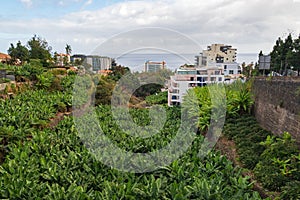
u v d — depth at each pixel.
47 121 9.86
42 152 7.05
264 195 5.10
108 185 5.19
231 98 10.55
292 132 6.93
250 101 10.20
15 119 8.65
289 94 7.26
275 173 5.53
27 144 7.21
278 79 8.18
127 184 5.22
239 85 11.73
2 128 7.42
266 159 6.17
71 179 5.61
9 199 4.77
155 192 5.02
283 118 7.49
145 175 5.98
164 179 5.61
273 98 8.29
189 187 5.13
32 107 10.62
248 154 6.88
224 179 5.71
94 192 5.28
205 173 5.95
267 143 6.88
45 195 4.98
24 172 5.65
